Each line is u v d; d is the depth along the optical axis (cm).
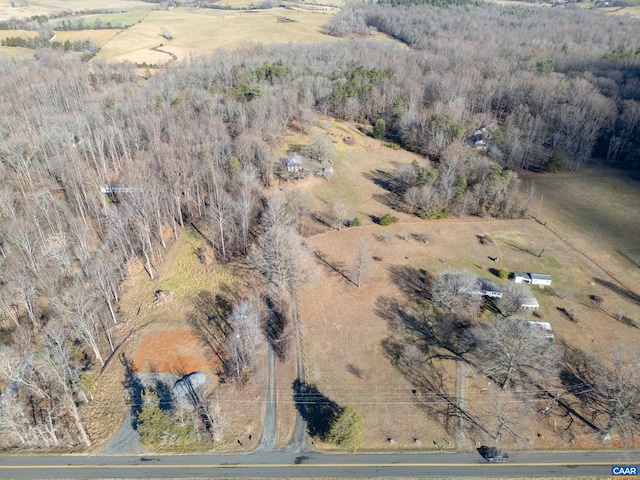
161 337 7944
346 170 13725
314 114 15312
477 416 6688
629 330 8044
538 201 12475
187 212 11306
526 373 7238
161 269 9606
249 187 10594
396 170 13838
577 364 7381
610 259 10038
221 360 7506
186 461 6091
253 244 9525
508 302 8262
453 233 10869
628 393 6356
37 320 8144
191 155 11706
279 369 7369
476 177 11944
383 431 6500
